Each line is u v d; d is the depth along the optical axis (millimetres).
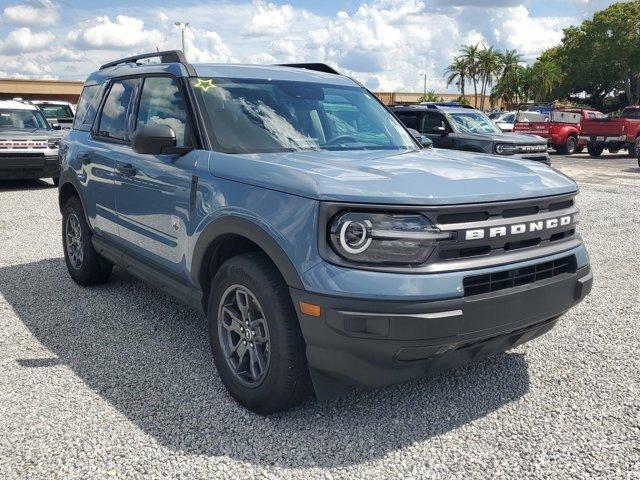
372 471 2756
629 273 6234
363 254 2736
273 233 2939
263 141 3695
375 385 2881
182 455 2861
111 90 5043
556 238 3295
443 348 2795
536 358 4016
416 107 13414
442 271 2750
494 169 3391
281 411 3236
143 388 3535
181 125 3830
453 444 2979
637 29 67062
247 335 3230
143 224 4160
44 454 2848
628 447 2953
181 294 3826
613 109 78875
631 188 13273
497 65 75062
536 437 3047
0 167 11398
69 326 4543
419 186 2867
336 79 4688
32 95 53562
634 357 4043
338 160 3379
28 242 7375
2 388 3514
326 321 2746
